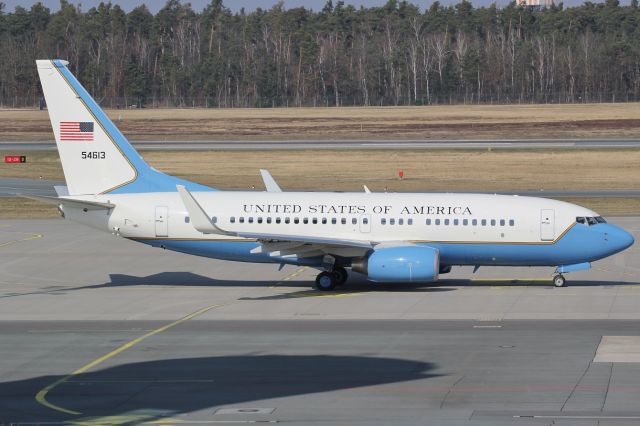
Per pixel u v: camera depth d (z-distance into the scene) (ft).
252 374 307.99
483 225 465.88
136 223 475.31
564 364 315.17
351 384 293.84
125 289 477.36
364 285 482.69
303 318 399.65
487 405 269.03
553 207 468.75
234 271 527.81
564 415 257.75
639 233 636.07
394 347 343.67
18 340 361.92
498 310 411.95
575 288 468.75
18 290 475.72
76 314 413.39
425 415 259.80
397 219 469.16
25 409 271.69
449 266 481.87
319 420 256.93
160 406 273.13
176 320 398.62
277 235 448.65
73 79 477.36
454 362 320.29
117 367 319.47
